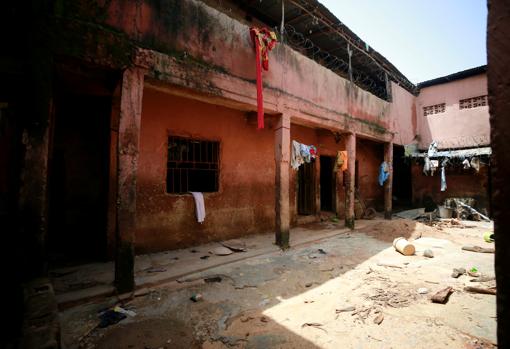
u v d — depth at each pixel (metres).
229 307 3.84
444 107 13.72
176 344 2.99
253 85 6.17
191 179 8.09
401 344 2.99
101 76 4.65
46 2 3.70
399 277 5.06
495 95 1.07
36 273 3.56
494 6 1.10
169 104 6.66
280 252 6.65
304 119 7.56
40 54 3.64
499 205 1.05
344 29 9.05
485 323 3.40
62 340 3.02
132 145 4.32
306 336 3.15
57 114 6.09
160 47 4.72
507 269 1.03
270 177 9.04
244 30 6.08
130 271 4.22
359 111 9.92
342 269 5.52
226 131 7.82
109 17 4.19
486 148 12.17
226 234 7.73
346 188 9.55
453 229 9.88
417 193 14.34
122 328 3.28
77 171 6.25
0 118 3.97
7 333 2.52
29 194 3.55
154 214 6.34
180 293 4.28
